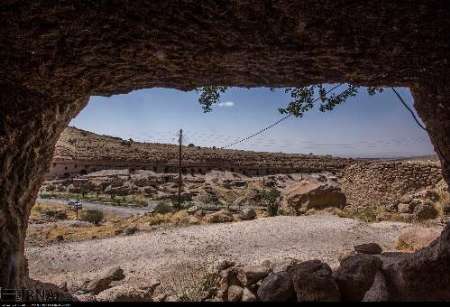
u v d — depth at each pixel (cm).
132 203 3422
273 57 425
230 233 1484
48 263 1113
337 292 589
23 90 434
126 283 851
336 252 1160
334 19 366
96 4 340
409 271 551
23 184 475
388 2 346
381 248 1093
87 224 2094
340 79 491
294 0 343
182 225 1731
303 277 606
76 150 5634
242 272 725
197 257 1140
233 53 411
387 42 395
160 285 841
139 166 5438
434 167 2028
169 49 402
